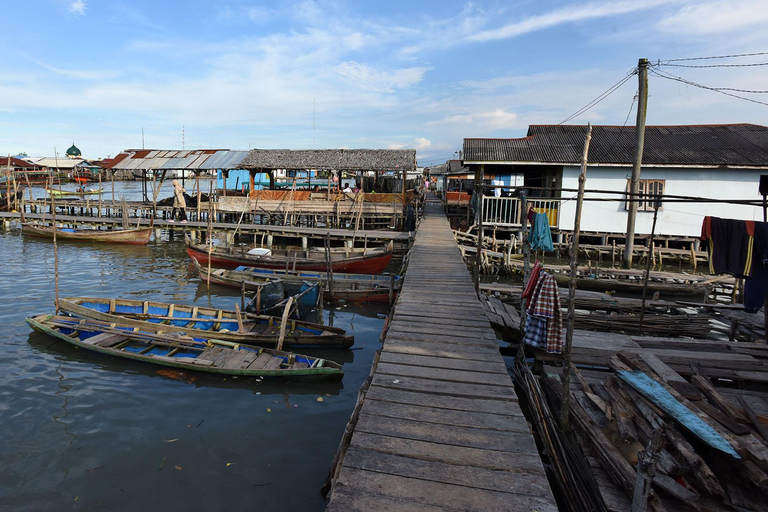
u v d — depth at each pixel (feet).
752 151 64.08
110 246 81.20
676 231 65.98
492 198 68.80
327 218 85.97
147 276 59.00
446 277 42.14
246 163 87.56
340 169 83.82
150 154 99.04
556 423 19.98
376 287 48.29
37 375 29.53
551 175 71.15
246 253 63.05
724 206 64.03
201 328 37.04
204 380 29.43
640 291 50.60
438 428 16.62
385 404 18.38
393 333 26.78
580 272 54.29
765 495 15.08
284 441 23.13
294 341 34.37
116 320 35.42
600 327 35.86
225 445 22.67
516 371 27.22
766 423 18.66
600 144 69.87
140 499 18.90
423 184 167.02
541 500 12.90
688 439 17.52
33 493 19.11
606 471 16.72
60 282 54.70
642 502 12.48
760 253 21.52
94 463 21.09
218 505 18.63
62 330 35.47
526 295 25.68
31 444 22.35
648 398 19.25
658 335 35.68
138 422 24.52
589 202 67.87
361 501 12.77
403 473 14.01
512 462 14.65
